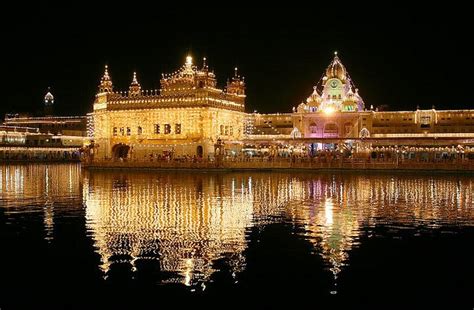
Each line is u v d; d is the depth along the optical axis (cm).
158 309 1348
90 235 2142
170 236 2112
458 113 8512
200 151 7188
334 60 9019
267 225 2364
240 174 5919
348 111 8438
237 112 7931
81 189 4078
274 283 1526
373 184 4459
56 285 1523
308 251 1867
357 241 2030
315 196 3509
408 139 6656
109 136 7781
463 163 5666
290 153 7362
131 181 4903
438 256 1806
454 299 1405
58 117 12506
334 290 1473
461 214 2695
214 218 2559
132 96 7669
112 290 1477
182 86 7362
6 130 11188
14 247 1944
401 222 2447
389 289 1477
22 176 5750
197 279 1562
